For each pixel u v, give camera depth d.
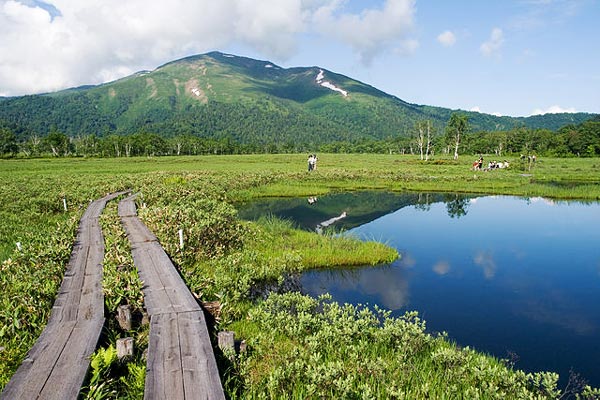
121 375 6.56
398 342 8.45
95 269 10.77
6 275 10.55
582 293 13.35
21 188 31.62
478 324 11.04
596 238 20.98
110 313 8.26
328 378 6.44
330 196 35.62
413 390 6.90
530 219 26.17
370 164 76.06
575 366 8.91
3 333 7.26
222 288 10.75
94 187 31.36
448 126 92.81
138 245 13.55
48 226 19.02
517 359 9.22
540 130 133.62
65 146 140.62
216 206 21.42
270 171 52.62
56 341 6.68
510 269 15.86
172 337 6.86
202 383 5.54
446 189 39.41
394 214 27.75
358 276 14.80
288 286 13.59
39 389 5.30
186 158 109.00
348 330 8.52
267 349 8.12
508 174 50.81
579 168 60.28
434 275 15.04
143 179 38.34
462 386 7.13
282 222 21.73
